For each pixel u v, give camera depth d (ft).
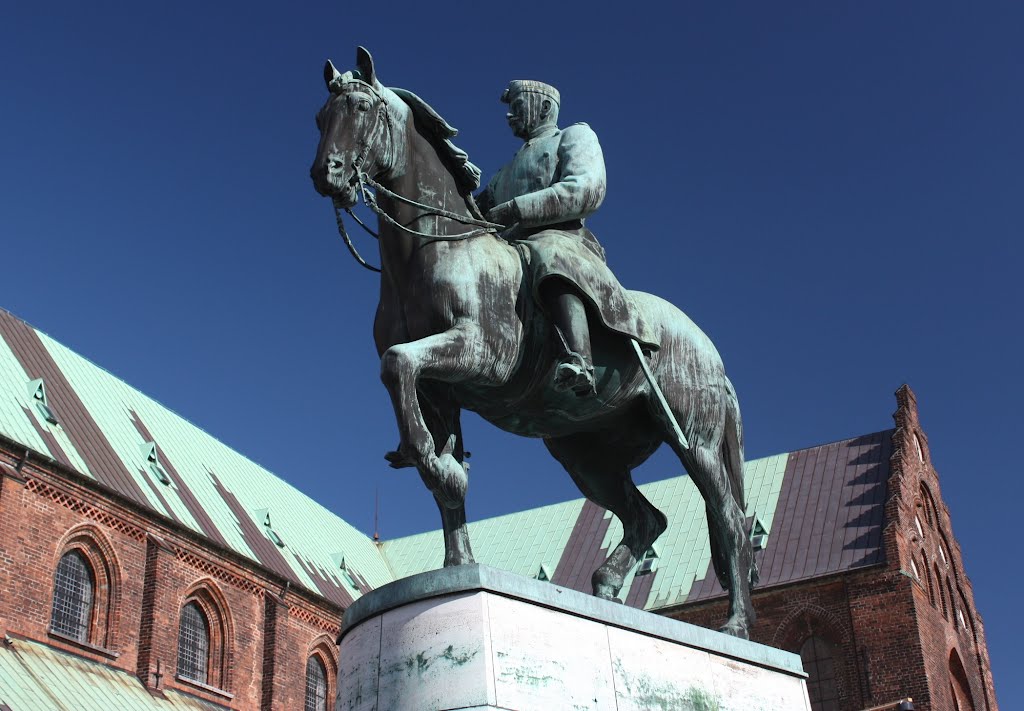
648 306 33.86
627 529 35.22
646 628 26.68
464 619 23.99
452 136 32.14
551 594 25.18
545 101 35.78
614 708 25.07
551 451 35.47
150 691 126.82
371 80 30.71
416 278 29.91
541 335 30.53
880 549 152.76
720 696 27.66
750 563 34.24
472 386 30.14
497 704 23.21
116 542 129.59
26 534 117.80
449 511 29.01
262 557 154.40
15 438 121.29
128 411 153.28
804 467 177.17
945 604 161.07
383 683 24.38
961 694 157.48
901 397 175.94
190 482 153.69
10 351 138.00
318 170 29.48
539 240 31.37
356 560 184.85
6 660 110.01
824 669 149.59
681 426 33.55
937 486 175.52
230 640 142.20
